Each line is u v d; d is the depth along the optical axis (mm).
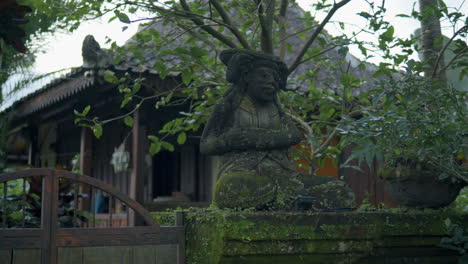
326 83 6715
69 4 5656
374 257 4566
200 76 6859
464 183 4934
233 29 5699
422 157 4453
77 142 11492
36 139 12461
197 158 10844
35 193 6625
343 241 4441
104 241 4074
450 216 4926
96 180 4125
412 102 4602
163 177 11477
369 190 9016
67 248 3943
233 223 4074
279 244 4203
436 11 5059
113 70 7750
